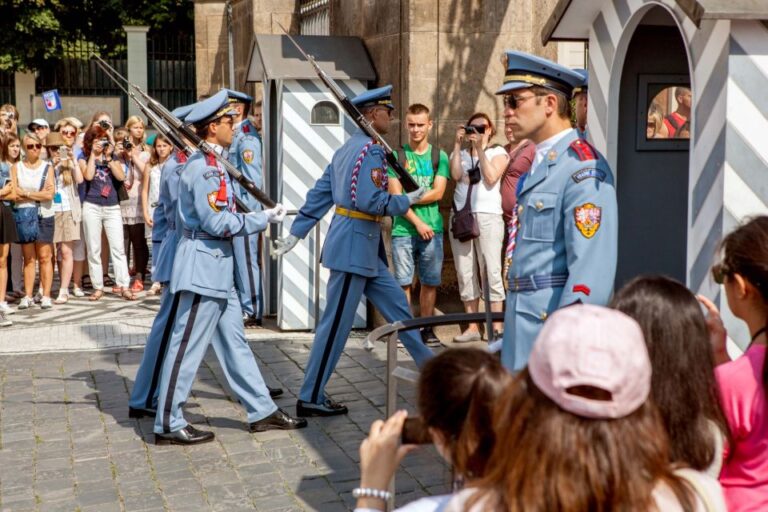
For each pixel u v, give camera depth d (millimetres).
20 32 28047
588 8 4988
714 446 2482
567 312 1985
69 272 10906
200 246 5926
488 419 2211
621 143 5145
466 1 8352
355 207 6422
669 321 2490
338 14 9828
